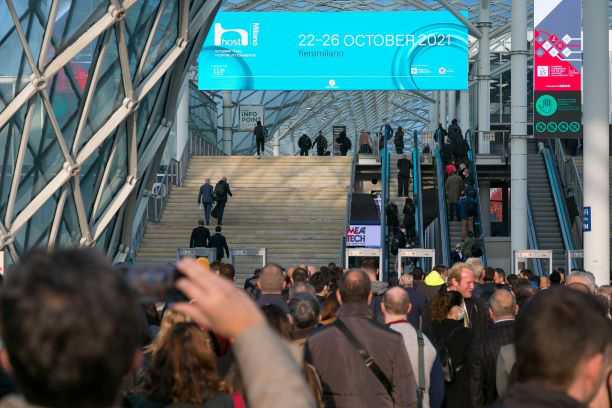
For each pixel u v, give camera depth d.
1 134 22.84
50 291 1.92
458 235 43.03
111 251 29.59
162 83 29.83
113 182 27.98
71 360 1.93
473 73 78.69
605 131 24.39
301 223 43.38
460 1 72.69
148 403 5.64
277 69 53.12
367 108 114.81
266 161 52.22
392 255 40.88
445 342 10.76
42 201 24.06
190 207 45.72
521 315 3.26
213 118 76.19
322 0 71.44
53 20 22.88
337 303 9.40
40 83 22.84
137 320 2.03
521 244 36.38
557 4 30.80
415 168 47.34
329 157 52.44
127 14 26.27
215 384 5.74
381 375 7.61
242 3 66.31
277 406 2.00
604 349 3.17
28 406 1.99
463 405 10.68
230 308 2.08
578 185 42.72
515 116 36.47
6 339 1.94
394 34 52.97
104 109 26.12
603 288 13.28
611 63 56.41
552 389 3.03
